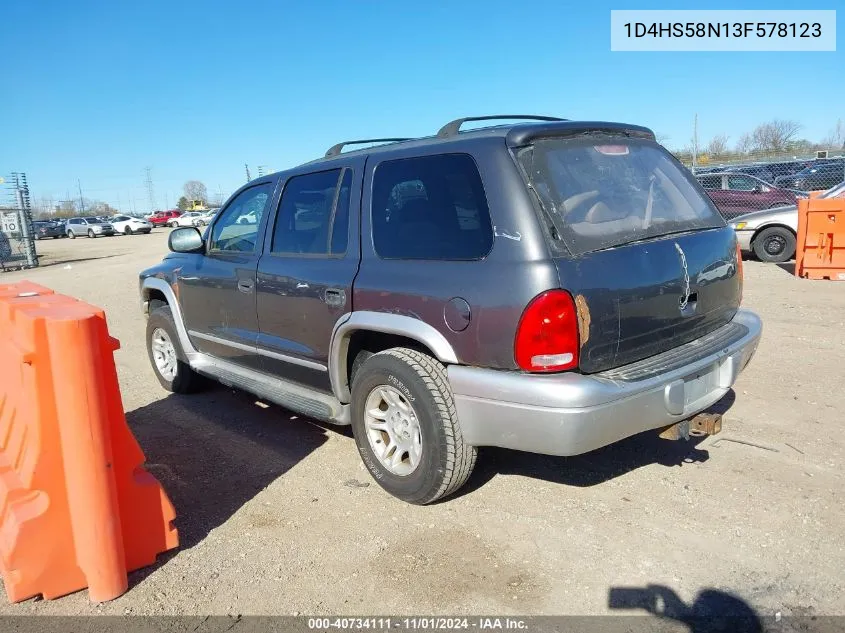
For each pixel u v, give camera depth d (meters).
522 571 3.01
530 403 2.93
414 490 3.50
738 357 3.55
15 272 20.41
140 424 5.11
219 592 2.95
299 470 4.17
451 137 3.54
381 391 3.62
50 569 2.88
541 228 2.99
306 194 4.27
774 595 2.78
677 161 4.00
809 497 3.53
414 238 3.48
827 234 9.94
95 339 2.78
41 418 2.81
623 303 3.07
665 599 2.78
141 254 23.98
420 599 2.85
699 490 3.66
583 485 3.79
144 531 3.14
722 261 3.66
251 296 4.54
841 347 6.25
